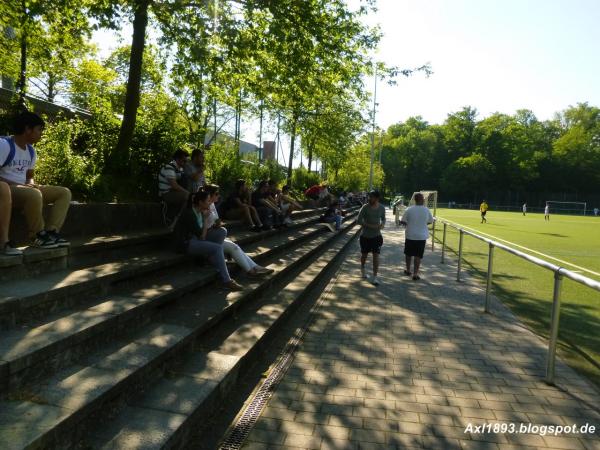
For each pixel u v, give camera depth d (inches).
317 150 1132.5
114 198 291.6
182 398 129.4
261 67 418.9
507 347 215.0
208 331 187.8
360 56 474.9
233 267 280.1
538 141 3885.3
